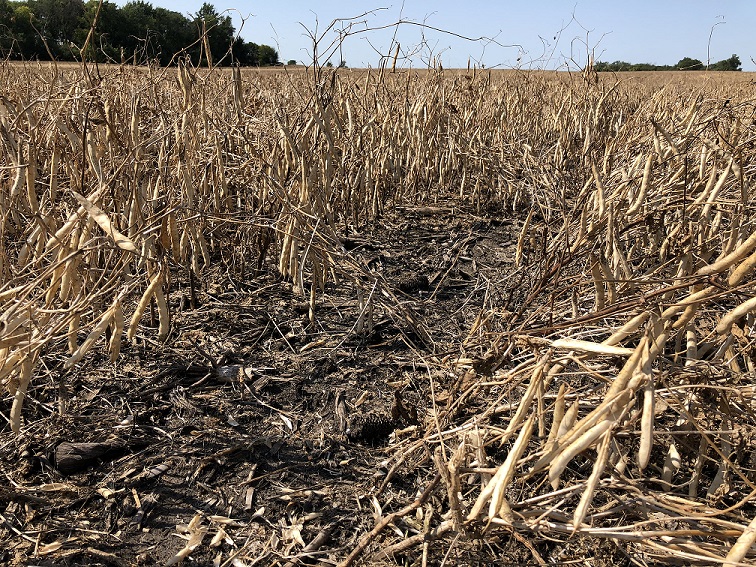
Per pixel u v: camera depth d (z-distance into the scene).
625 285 2.37
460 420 2.35
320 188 3.66
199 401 2.62
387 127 5.36
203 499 2.13
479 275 4.20
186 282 3.63
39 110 4.20
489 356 2.26
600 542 1.92
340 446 2.42
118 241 1.72
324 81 3.57
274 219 3.52
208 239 3.93
